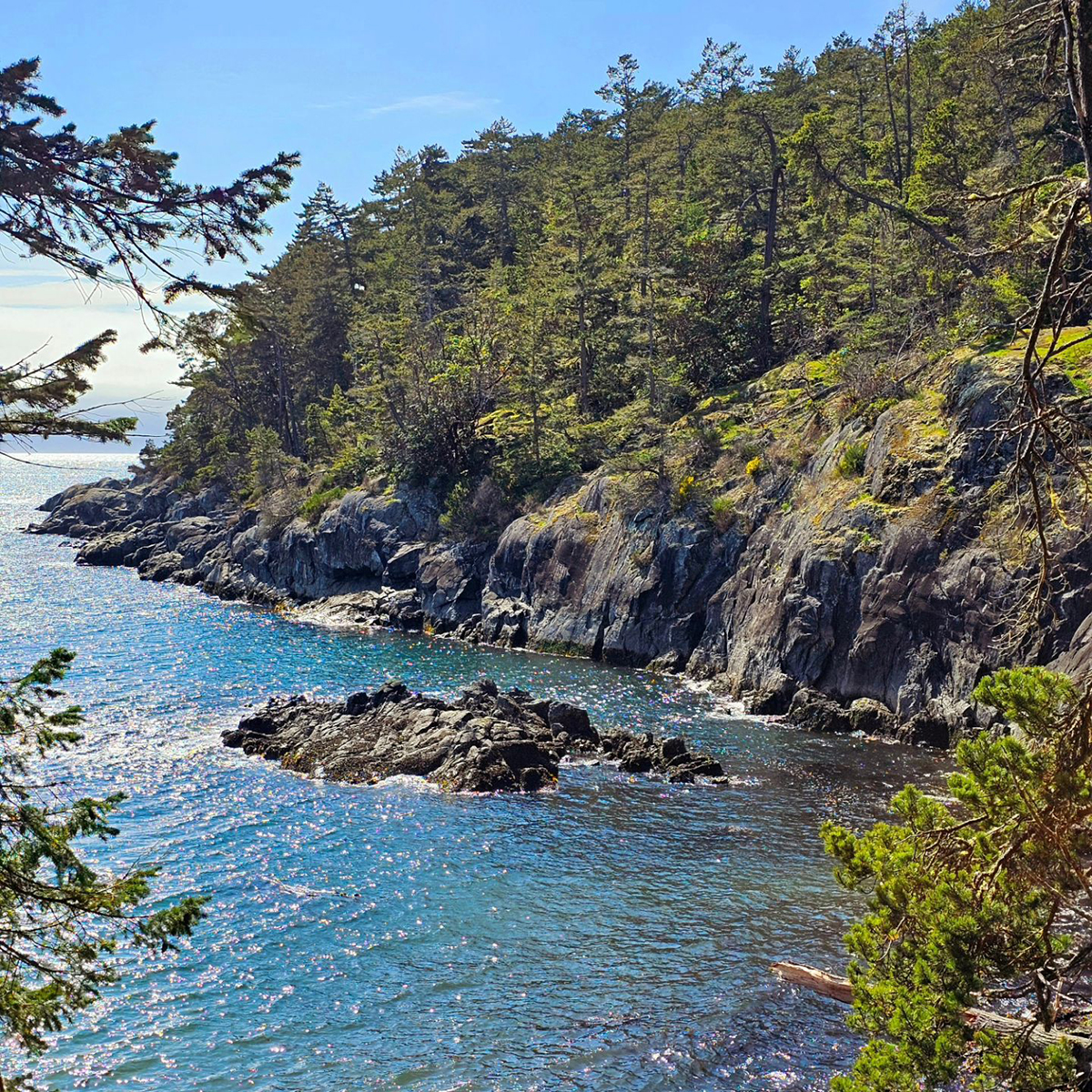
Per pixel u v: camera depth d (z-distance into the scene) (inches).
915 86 3998.5
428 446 3580.2
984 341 2094.0
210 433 5472.4
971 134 2640.3
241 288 446.6
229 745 1825.8
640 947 1062.4
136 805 1496.1
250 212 438.6
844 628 2030.0
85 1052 885.8
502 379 3646.7
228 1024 930.7
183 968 1025.5
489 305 4156.0
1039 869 485.7
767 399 2908.5
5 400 385.4
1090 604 1582.2
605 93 4266.7
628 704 2146.9
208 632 3070.9
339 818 1448.1
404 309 4606.3
